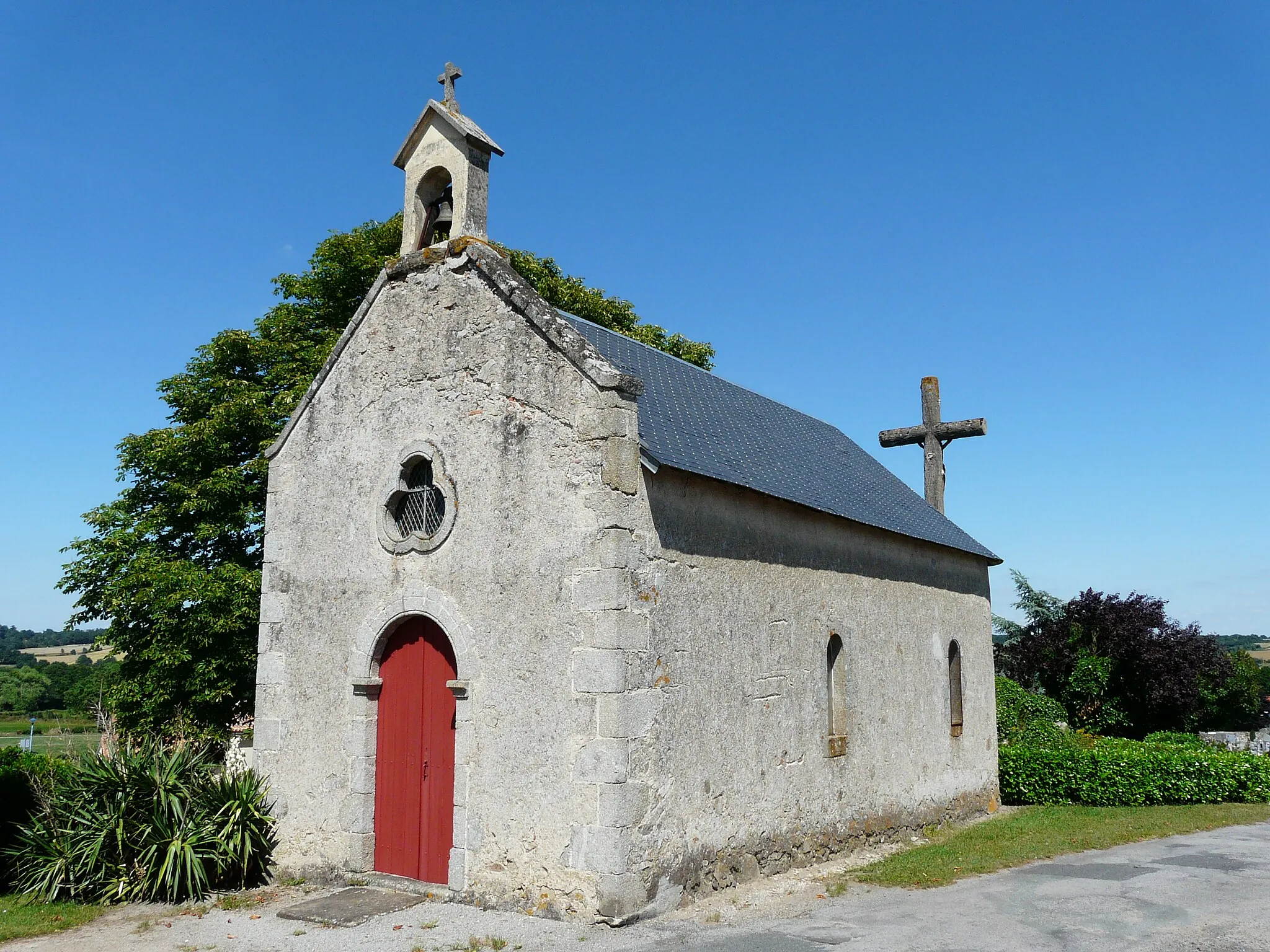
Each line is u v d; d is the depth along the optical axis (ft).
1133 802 51.78
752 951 22.41
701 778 28.04
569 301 73.26
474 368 29.84
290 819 31.35
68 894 30.32
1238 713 88.02
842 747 35.91
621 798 24.82
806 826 33.01
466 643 28.22
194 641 55.67
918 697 42.96
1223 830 41.65
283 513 33.83
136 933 25.81
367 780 30.19
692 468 28.68
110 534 60.44
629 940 23.40
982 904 27.02
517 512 27.99
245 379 64.23
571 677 26.07
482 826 26.96
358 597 31.24
